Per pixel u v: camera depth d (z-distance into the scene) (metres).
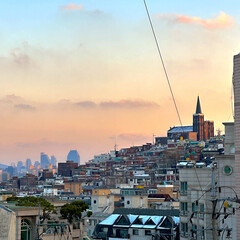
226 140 106.81
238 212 93.25
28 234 98.00
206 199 106.31
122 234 153.12
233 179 101.81
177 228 137.62
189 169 115.25
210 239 104.88
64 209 120.31
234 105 94.44
